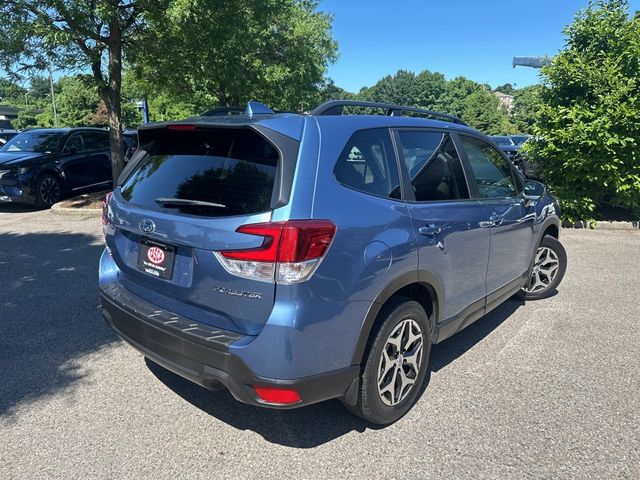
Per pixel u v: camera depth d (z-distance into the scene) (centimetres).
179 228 259
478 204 361
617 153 881
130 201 304
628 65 871
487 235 369
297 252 230
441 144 347
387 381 294
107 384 346
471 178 366
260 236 232
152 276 284
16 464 263
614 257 723
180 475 257
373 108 326
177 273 268
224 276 243
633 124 853
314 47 2023
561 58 909
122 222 301
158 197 286
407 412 315
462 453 276
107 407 318
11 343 407
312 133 260
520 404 326
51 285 548
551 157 938
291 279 231
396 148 305
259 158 256
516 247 427
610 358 395
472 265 355
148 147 325
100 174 1206
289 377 237
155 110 3194
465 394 338
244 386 243
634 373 370
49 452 273
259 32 1329
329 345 248
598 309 507
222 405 323
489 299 392
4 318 457
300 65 1789
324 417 311
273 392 238
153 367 371
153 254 283
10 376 355
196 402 326
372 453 276
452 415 313
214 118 287
